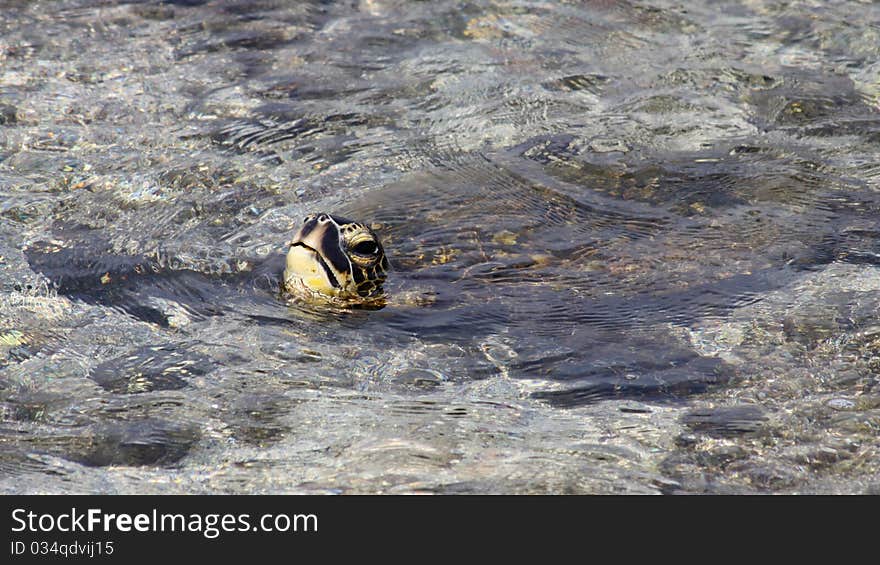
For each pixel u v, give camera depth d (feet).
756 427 37.19
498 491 33.78
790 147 65.98
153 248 52.26
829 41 83.56
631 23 88.28
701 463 35.24
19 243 52.37
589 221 55.83
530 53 82.33
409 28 87.35
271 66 79.05
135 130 67.46
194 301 47.32
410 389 40.27
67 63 78.18
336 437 36.88
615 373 41.29
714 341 43.68
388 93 74.69
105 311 46.14
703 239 53.67
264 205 57.72
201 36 84.79
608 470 34.86
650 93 74.90
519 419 38.11
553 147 65.92
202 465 35.29
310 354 42.93
